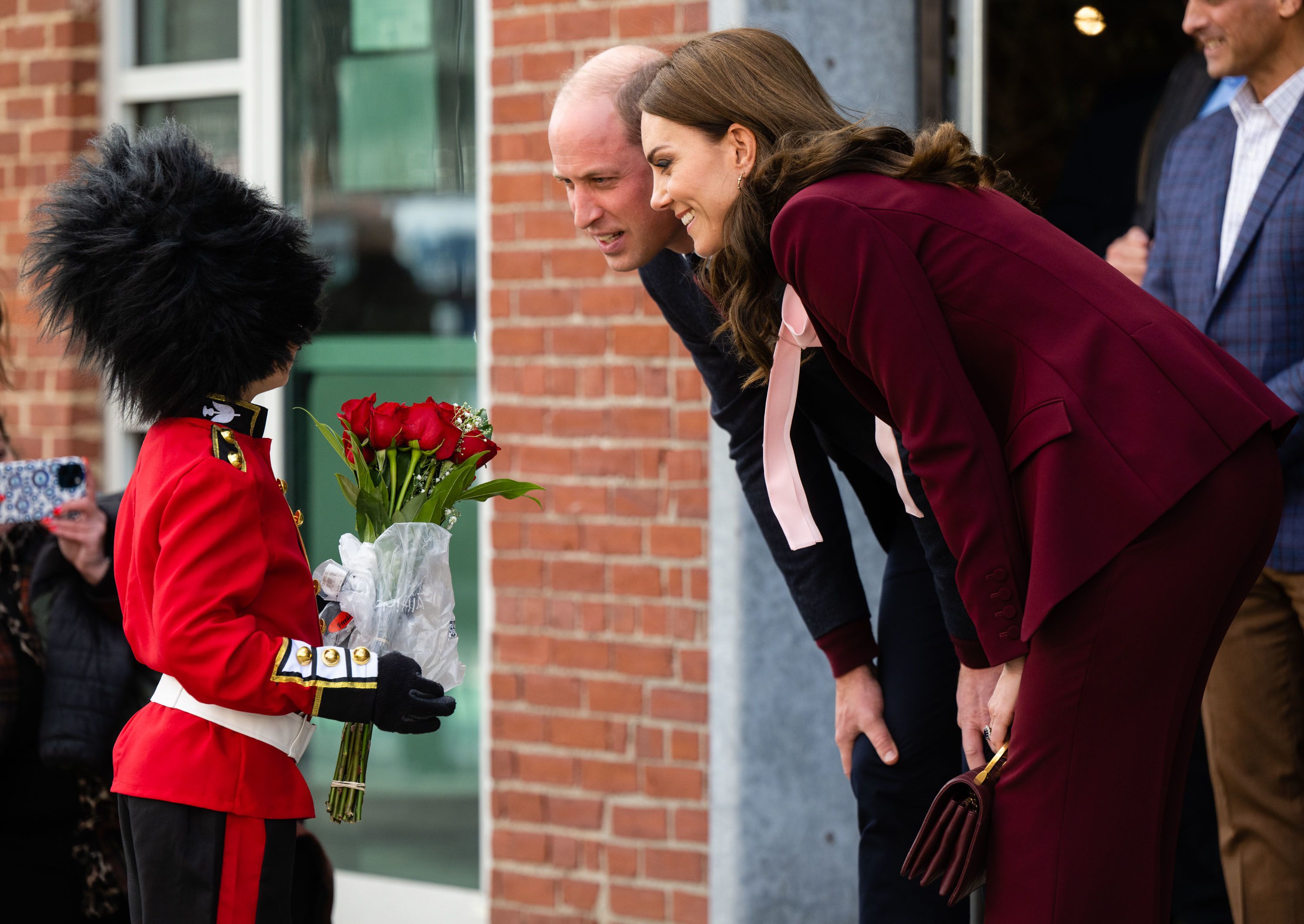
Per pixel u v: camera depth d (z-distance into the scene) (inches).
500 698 241.1
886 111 220.1
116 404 147.3
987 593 125.4
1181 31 238.5
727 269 136.6
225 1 293.1
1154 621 120.1
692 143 138.6
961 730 160.6
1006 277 125.0
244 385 145.6
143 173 142.0
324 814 283.7
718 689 215.6
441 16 271.4
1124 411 121.2
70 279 141.3
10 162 299.7
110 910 185.3
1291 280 190.4
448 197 271.7
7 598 179.2
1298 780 192.5
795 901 218.4
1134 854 122.3
